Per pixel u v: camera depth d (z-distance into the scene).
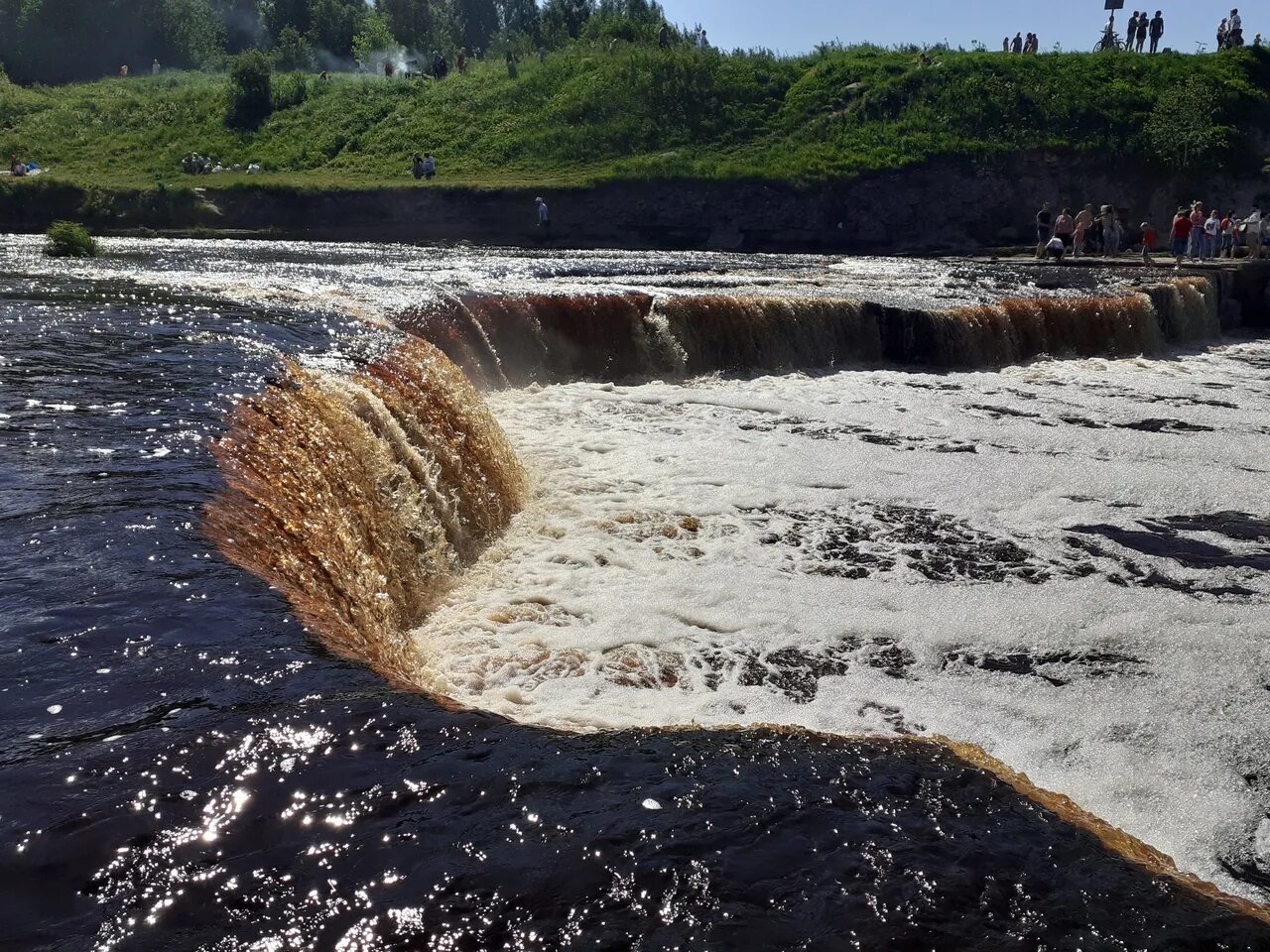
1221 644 7.14
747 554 8.61
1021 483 10.65
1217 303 23.80
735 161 35.06
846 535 9.14
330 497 6.67
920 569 8.42
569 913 2.71
